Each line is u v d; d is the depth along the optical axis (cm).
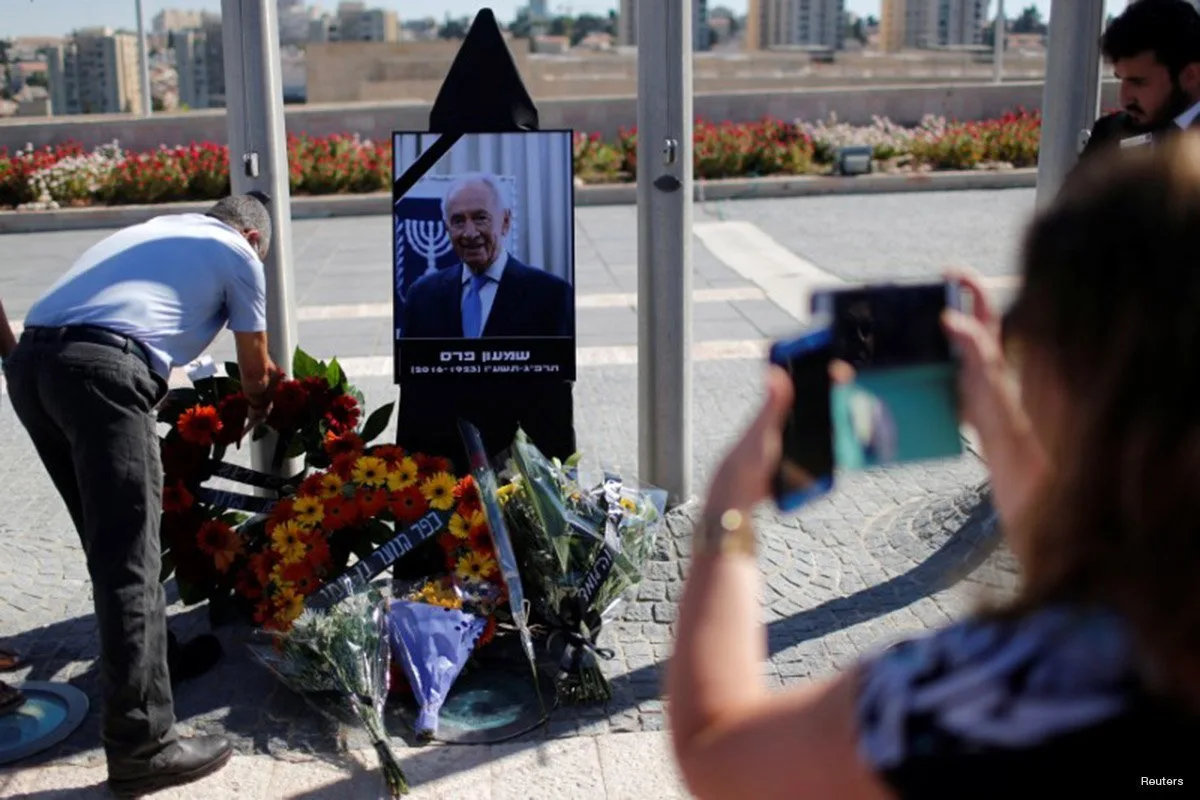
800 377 119
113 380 311
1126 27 361
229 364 435
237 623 417
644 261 475
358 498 395
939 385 121
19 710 364
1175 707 91
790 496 120
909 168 1684
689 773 110
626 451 595
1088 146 399
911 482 530
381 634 359
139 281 327
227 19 440
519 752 341
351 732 352
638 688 373
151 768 319
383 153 1597
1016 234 110
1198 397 90
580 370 746
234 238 352
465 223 439
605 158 1669
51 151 1647
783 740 105
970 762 95
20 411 324
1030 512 103
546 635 384
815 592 435
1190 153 97
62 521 520
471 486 396
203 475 411
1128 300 93
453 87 436
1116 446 93
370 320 902
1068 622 96
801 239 1240
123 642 311
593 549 377
